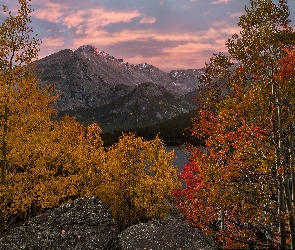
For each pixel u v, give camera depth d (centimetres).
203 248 1416
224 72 1048
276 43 895
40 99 1226
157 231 1555
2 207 1240
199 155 1099
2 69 1149
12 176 1286
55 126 1859
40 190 1304
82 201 1361
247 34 967
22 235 1150
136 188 2184
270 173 990
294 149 1026
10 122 1180
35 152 1293
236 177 1029
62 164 2056
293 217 972
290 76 873
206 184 1041
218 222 1475
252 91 936
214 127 1066
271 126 999
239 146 996
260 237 1413
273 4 917
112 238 1180
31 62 1195
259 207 986
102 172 2228
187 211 1477
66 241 1134
